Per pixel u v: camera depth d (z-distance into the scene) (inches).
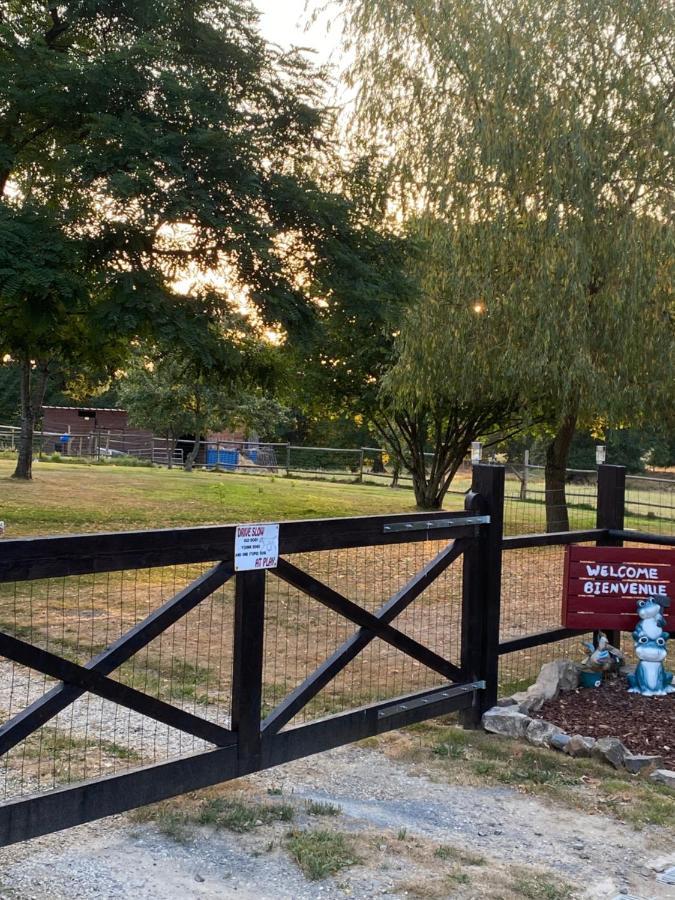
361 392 820.0
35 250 435.5
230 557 147.7
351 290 512.1
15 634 266.7
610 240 544.4
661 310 565.3
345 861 133.3
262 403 1434.5
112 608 318.0
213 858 132.6
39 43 473.7
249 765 152.8
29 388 867.4
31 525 529.7
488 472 206.5
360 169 585.6
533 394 625.0
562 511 656.4
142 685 220.8
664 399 572.7
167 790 139.3
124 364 725.9
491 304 596.1
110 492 786.2
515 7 549.0
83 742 179.3
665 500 897.5
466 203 584.7
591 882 132.0
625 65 532.7
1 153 494.6
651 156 530.3
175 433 1441.9
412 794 165.8
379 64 613.6
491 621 208.4
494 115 551.5
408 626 318.7
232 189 487.8
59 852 131.7
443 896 124.1
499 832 150.2
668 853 144.6
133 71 466.9
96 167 442.0
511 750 190.9
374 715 178.7
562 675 230.5
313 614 323.6
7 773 160.4
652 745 193.2
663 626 235.9
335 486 1139.3
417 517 188.5
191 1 531.8
